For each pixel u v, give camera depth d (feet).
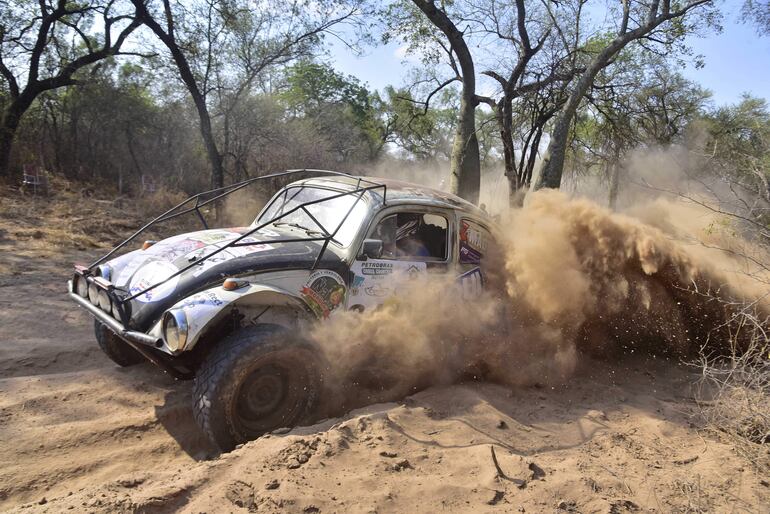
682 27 46.09
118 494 10.26
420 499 10.55
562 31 49.29
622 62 54.75
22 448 12.66
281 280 14.90
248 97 66.03
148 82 81.56
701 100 62.69
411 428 13.55
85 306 15.39
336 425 13.26
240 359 12.69
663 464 13.05
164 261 15.57
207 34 56.03
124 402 15.49
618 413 16.29
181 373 14.74
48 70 75.15
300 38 56.18
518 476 11.64
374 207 16.76
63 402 15.10
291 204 19.43
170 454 13.44
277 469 11.03
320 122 89.20
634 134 55.01
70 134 81.82
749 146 29.73
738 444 13.76
